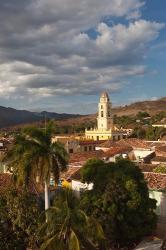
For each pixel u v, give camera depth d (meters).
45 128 35.34
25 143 34.12
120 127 181.00
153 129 125.19
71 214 24.20
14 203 29.98
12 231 29.41
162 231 38.47
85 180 36.19
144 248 30.97
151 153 70.94
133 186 33.28
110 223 32.41
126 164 36.06
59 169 34.25
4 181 41.75
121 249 33.56
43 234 25.42
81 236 23.98
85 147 98.00
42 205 36.53
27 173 32.78
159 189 40.41
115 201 33.03
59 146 34.22
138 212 33.22
